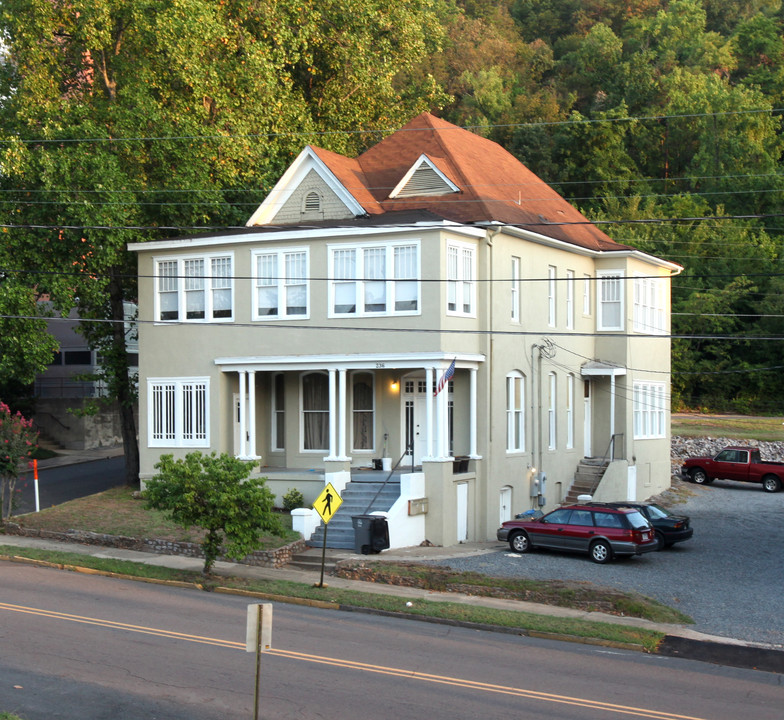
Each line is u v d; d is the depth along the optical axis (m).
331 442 28.86
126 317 44.72
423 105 45.16
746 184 71.25
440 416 27.66
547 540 26.03
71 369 50.31
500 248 30.34
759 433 50.66
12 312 29.75
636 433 38.00
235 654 15.49
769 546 27.84
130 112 31.52
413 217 28.84
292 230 29.34
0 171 30.92
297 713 12.57
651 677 15.24
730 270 65.69
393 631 18.02
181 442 31.09
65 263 30.95
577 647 17.47
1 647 15.43
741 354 64.62
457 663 15.55
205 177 32.81
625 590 21.80
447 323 27.80
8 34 33.09
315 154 30.62
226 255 30.55
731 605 20.78
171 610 18.86
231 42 34.97
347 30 40.31
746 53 91.69
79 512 29.20
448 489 27.72
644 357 38.78
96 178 29.80
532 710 12.94
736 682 15.22
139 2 31.28
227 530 21.69
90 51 33.69
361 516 25.64
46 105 31.58
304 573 23.55
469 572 22.94
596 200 75.56
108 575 22.84
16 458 28.25
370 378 30.98
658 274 40.56
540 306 33.06
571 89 90.94
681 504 36.56
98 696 13.13
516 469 31.17
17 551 24.81
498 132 80.75
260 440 32.03
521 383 31.78
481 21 98.31
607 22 103.62
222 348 30.53
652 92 82.62
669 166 79.81
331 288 28.97
